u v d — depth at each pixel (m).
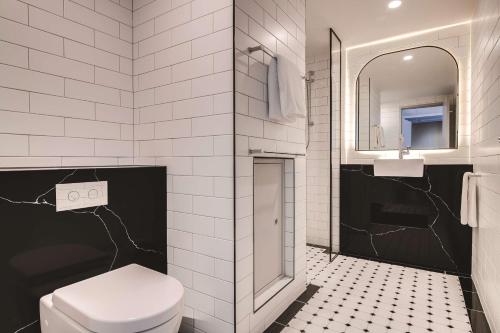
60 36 1.44
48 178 1.22
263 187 1.74
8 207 1.10
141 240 1.57
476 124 2.18
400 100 2.72
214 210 1.44
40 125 1.37
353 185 2.84
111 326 0.92
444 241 2.43
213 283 1.46
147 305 1.02
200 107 1.48
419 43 2.63
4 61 1.24
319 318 1.71
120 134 1.73
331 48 2.58
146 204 1.58
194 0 1.50
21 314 1.15
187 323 1.58
